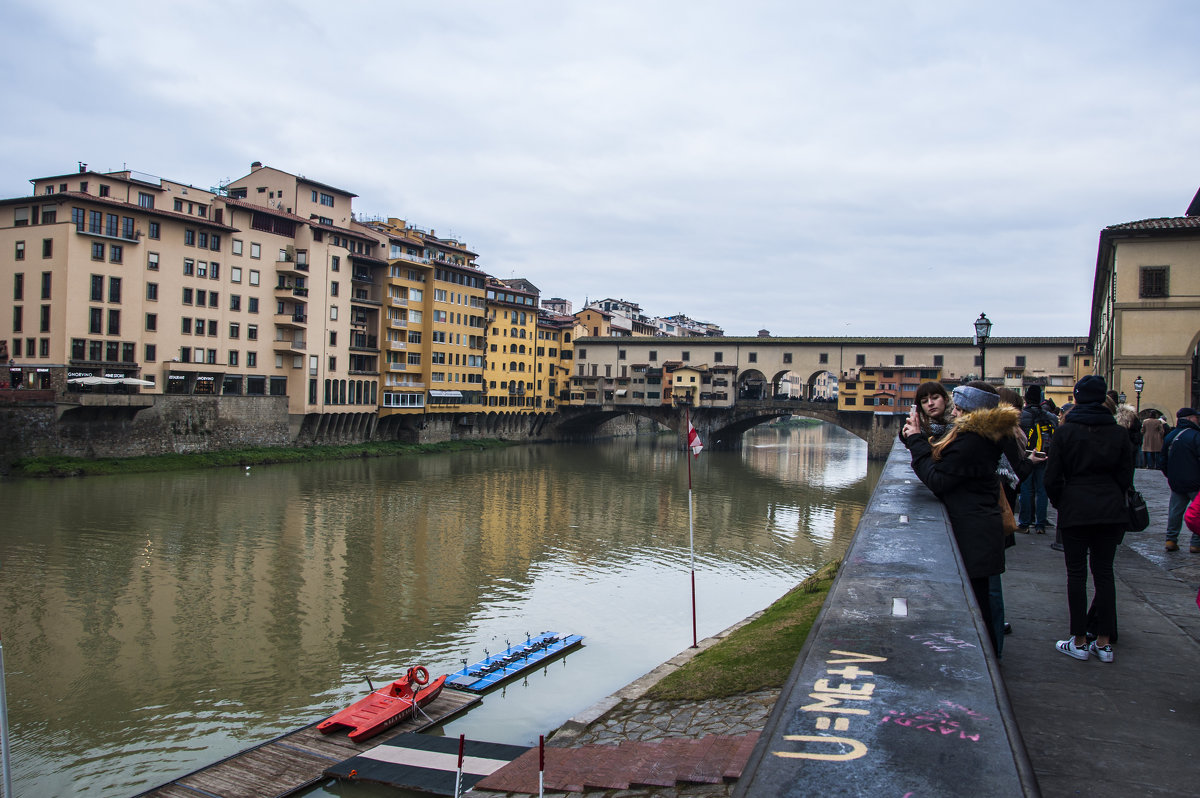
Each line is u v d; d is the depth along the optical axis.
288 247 80.62
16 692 25.27
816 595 22.03
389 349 92.88
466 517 54.62
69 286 61.06
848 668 3.68
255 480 64.56
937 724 3.10
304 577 38.56
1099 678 6.82
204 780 19.14
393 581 38.59
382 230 95.56
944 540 5.80
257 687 26.22
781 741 3.11
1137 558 11.81
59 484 56.34
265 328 78.25
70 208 61.59
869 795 2.63
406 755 20.30
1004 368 99.06
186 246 70.38
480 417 110.38
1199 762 5.28
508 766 12.62
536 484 71.94
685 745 11.76
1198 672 6.95
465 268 102.88
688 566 43.41
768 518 58.81
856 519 59.12
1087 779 5.05
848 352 108.06
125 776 20.66
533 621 33.44
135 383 63.78
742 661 15.44
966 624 4.15
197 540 44.09
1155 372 38.53
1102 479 7.16
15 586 34.91
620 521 55.91
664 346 120.88
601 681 26.84
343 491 62.03
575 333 132.00
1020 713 6.10
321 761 20.11
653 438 143.25
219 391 73.75
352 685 26.59
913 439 7.30
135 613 32.56
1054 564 11.09
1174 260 38.25
